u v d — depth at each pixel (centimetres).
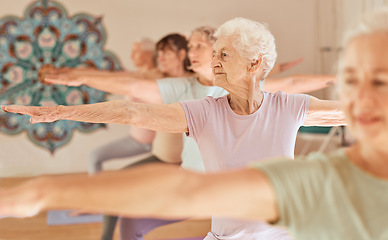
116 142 502
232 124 168
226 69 171
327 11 702
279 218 77
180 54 400
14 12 607
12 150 614
